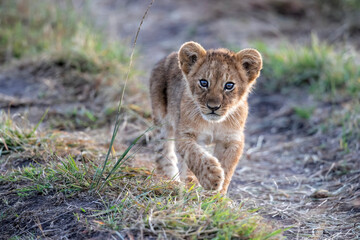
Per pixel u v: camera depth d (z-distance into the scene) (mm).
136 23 23438
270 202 9250
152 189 7918
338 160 11219
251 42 19062
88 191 7883
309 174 10914
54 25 19750
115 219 7051
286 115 14531
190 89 9133
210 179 8289
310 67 16531
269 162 11836
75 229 7012
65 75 15586
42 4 20828
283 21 23172
